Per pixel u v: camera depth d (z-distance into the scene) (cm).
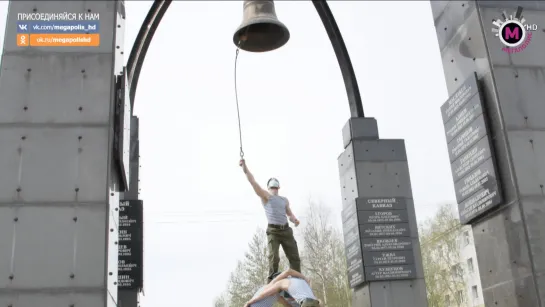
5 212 797
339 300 3675
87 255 787
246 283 3306
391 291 1306
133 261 1220
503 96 952
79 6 916
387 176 1403
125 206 1255
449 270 4203
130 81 1301
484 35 992
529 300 873
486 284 986
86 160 832
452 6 1098
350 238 1403
